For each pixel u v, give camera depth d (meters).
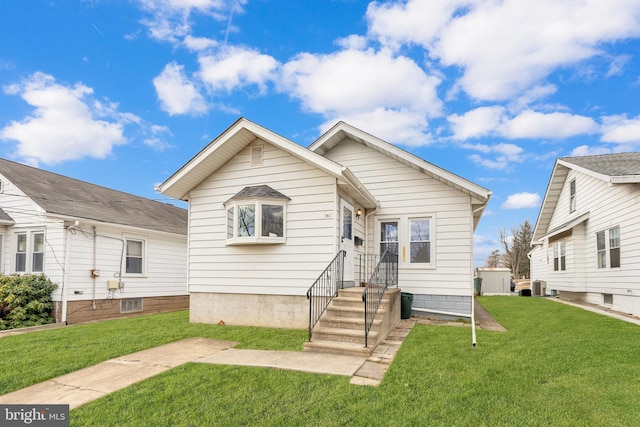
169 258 15.27
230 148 8.98
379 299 7.00
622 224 11.39
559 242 16.84
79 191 13.75
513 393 4.22
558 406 3.89
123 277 12.91
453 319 9.62
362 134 10.50
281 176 8.73
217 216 9.34
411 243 10.31
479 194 9.32
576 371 4.98
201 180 9.55
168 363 5.58
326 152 11.40
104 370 5.32
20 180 11.81
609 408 3.84
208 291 9.21
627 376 4.79
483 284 22.11
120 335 7.67
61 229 10.95
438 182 10.20
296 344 6.68
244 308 8.80
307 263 8.30
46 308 10.55
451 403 3.97
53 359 5.86
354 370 5.10
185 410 3.92
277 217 8.53
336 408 3.90
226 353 6.14
